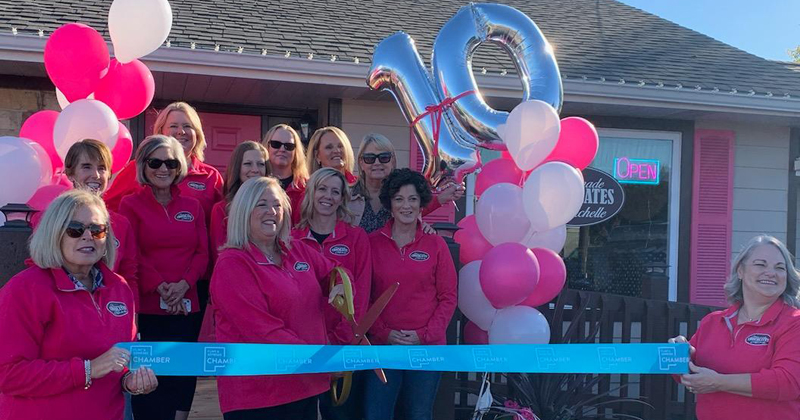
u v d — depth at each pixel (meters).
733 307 2.99
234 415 2.79
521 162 3.82
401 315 3.38
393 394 3.35
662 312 4.80
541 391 4.36
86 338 2.37
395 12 7.90
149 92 3.99
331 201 3.33
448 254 3.51
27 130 3.83
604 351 3.19
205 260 3.70
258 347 2.71
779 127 7.74
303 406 2.90
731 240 7.58
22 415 2.30
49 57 3.60
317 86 6.16
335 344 3.25
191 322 3.74
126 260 3.31
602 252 7.34
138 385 2.48
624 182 7.38
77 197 2.41
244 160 3.79
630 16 9.34
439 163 4.04
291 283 2.83
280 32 6.53
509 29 4.09
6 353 2.22
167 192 3.62
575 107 6.93
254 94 6.55
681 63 7.65
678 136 7.49
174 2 6.81
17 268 3.08
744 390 2.74
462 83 3.98
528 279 3.64
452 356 3.17
